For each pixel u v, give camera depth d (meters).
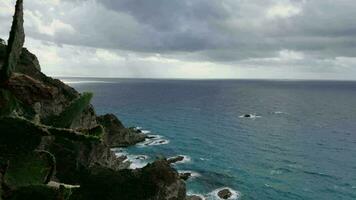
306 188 71.25
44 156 6.28
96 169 46.62
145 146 97.31
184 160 86.62
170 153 92.31
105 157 54.53
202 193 65.62
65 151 43.19
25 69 33.41
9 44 5.45
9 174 5.89
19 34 5.54
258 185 71.50
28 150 5.93
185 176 72.50
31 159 6.11
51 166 6.33
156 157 85.94
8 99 5.68
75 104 6.42
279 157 93.31
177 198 48.97
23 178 6.00
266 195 66.81
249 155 94.25
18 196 5.84
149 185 46.50
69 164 43.72
